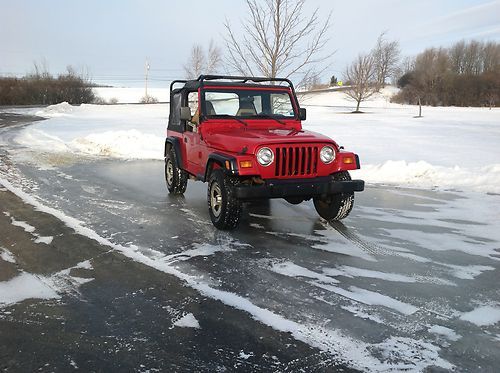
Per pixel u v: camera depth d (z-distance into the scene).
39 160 12.37
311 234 5.83
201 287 4.15
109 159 13.00
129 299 3.90
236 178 5.71
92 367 2.92
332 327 3.44
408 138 19.92
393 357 3.05
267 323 3.50
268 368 2.92
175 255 5.00
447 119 36.25
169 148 8.55
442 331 3.40
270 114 6.98
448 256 5.05
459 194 8.34
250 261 4.83
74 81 65.25
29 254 4.98
